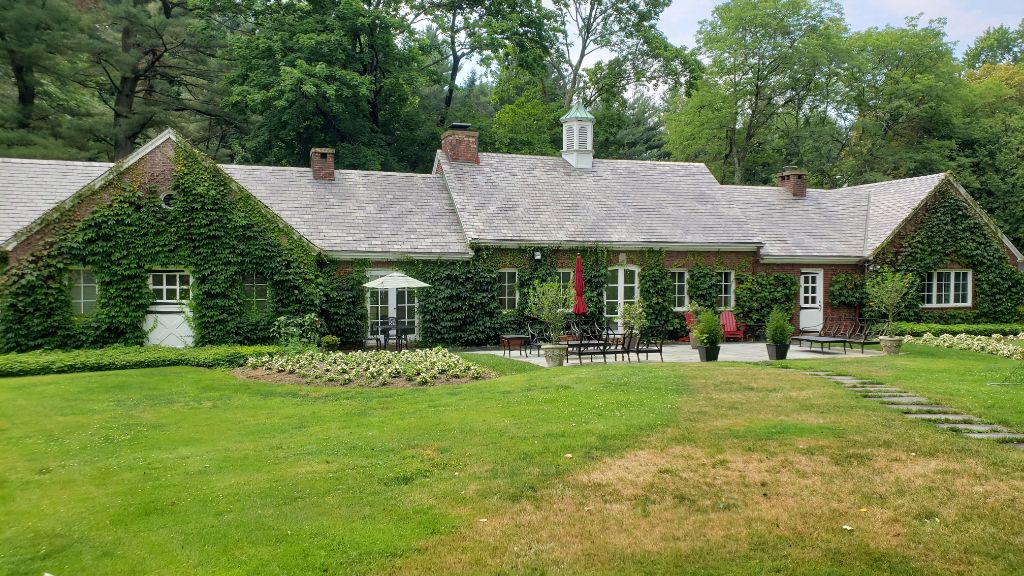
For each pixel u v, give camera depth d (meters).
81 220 17.14
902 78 39.34
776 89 41.62
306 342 18.17
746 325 24.45
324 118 32.53
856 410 10.18
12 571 5.39
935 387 11.88
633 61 40.78
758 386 12.16
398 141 36.59
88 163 20.28
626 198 25.05
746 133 43.31
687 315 23.25
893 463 7.61
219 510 6.54
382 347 20.58
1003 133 39.00
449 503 6.63
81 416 10.75
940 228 26.06
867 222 27.11
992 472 7.29
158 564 5.48
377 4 34.12
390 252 20.69
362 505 6.62
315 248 19.22
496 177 24.45
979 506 6.38
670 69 39.19
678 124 44.22
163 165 17.84
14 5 27.23
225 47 33.56
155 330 17.92
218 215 18.19
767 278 24.75
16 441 9.19
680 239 23.55
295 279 18.81
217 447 8.83
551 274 22.23
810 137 41.75
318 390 12.91
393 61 33.31
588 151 26.20
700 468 7.52
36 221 16.67
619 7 39.97
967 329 24.36
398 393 12.49
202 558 5.57
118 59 30.61
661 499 6.67
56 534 6.05
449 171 24.08
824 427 9.12
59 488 7.24
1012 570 5.22
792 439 8.54
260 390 12.95
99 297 17.31
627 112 55.22
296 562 5.47
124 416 10.73
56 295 16.91
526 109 39.31
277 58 29.83
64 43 28.61
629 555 5.52
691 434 8.83
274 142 32.50
